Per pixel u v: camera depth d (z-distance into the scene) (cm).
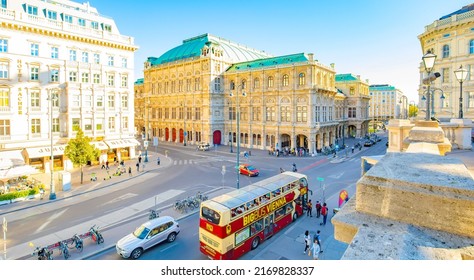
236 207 1878
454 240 325
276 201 2261
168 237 2105
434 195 349
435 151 658
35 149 4219
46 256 1800
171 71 8312
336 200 3048
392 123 1415
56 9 4634
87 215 2689
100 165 5009
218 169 4731
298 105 6184
